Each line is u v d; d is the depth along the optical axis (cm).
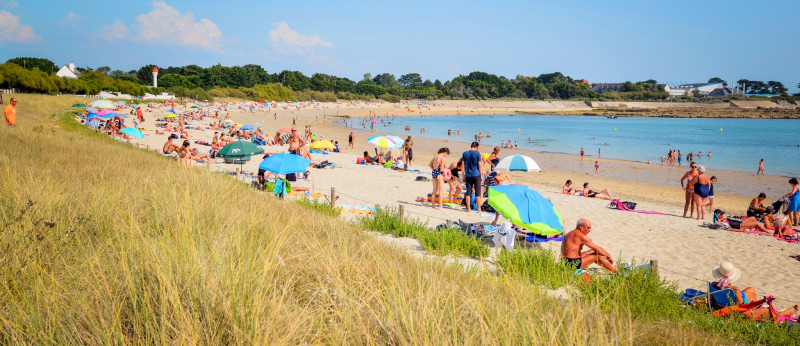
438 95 19875
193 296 301
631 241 1195
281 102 14062
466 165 1397
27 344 261
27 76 6600
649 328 455
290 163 1352
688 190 1539
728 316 665
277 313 301
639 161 4034
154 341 270
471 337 291
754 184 2911
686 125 10744
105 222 516
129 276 321
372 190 1716
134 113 5544
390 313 315
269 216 663
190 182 837
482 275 558
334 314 333
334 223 757
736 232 1330
